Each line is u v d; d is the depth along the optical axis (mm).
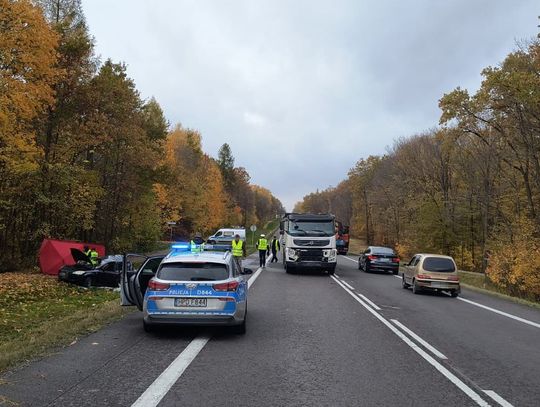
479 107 33625
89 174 27656
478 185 45500
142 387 5848
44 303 14055
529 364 7668
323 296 16328
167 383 6031
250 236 102250
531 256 27688
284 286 19188
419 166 56812
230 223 99562
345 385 6164
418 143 58719
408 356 7945
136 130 30703
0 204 24656
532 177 36406
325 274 26047
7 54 19812
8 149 20703
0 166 22391
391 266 29078
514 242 30844
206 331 9711
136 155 31562
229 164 123312
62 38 26406
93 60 28594
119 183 32938
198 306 8836
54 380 6051
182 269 9219
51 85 24750
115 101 29547
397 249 56812
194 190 67562
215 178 81250
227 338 9078
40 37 20859
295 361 7395
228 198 96125
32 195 25938
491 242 36906
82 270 19359
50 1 27984
